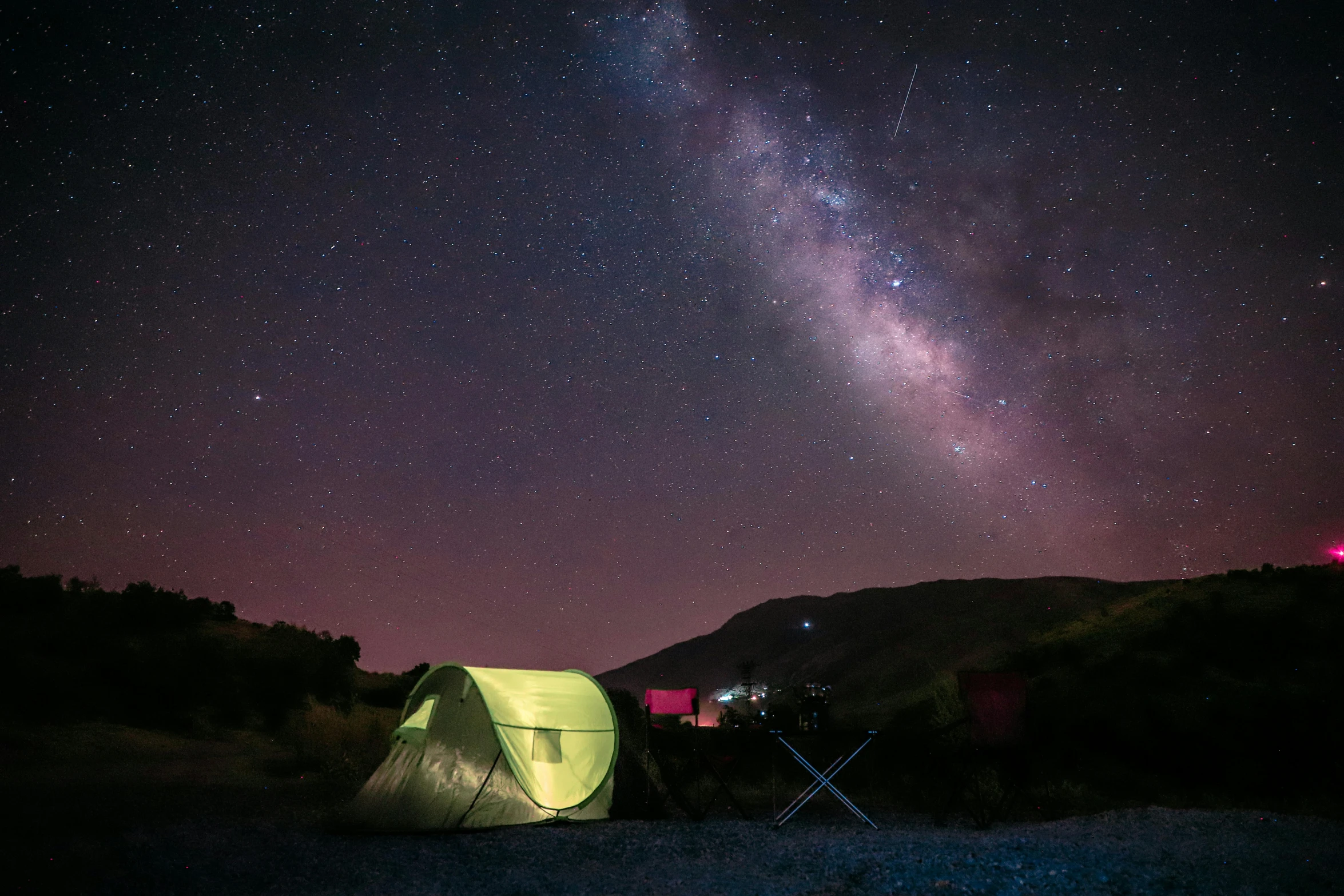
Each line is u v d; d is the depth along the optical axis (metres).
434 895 6.08
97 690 18.33
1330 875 6.02
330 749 14.76
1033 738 10.21
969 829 9.14
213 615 27.75
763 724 11.40
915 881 6.07
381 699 24.64
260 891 6.18
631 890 6.16
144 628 23.92
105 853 7.41
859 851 7.46
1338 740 12.16
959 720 10.37
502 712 10.01
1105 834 7.83
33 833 8.31
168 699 19.02
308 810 10.63
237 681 21.52
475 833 9.02
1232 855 6.75
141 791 11.45
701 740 15.22
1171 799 11.49
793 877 6.52
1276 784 11.56
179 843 7.98
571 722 10.52
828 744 11.48
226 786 12.40
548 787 9.94
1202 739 13.17
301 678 23.02
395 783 9.44
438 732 9.98
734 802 10.51
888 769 13.49
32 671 17.64
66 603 23.23
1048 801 11.38
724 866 7.08
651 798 10.64
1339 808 10.24
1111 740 14.16
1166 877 5.99
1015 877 6.08
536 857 7.57
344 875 6.73
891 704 33.22
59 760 13.85
